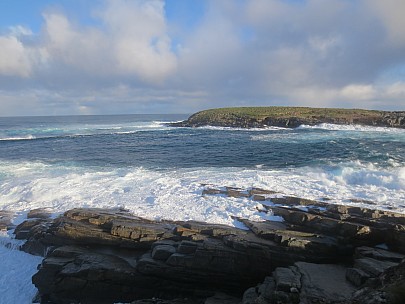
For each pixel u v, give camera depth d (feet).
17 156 124.57
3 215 60.80
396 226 41.34
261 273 41.24
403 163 89.51
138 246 47.03
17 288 45.21
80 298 43.24
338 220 45.24
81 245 49.01
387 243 41.52
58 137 198.18
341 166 86.22
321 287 32.89
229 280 41.68
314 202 53.62
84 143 164.55
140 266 42.06
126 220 51.13
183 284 42.29
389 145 127.54
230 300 38.99
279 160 101.65
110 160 111.86
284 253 41.09
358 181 69.72
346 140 147.02
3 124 382.22
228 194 62.03
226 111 328.90
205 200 59.88
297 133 195.52
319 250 41.47
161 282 42.42
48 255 47.47
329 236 43.65
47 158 118.42
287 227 46.88
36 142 171.94
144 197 63.62
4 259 50.52
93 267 42.80
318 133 191.31
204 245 41.93
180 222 50.85
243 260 41.19
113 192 68.08
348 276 34.65
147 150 135.44
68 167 99.71
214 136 191.42
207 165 98.17
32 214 59.52
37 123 409.69
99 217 52.11
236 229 46.91
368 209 48.01
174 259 41.45
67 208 61.00
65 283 43.01
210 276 41.50
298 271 36.68
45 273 43.93
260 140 159.53
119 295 42.91
